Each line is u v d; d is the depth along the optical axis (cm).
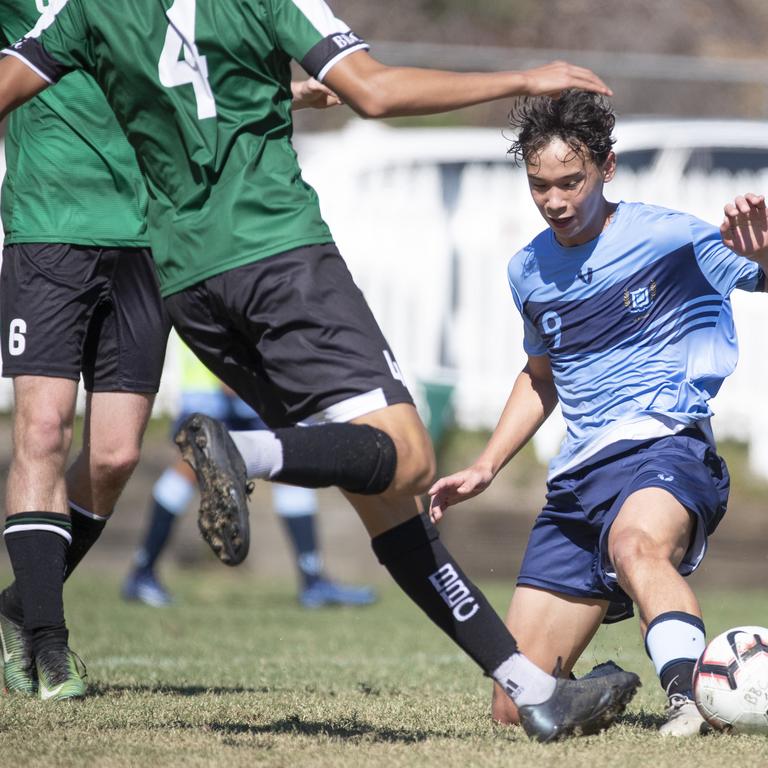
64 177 1666
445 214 5269
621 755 1196
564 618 1570
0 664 1917
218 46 1255
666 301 1530
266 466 1123
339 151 5453
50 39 1332
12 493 1623
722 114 7856
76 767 1125
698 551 1464
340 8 8219
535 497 5025
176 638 2616
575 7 8338
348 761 1156
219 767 1127
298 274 1232
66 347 1650
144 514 4716
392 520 1259
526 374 1653
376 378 1213
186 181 1275
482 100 1255
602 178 1497
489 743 1270
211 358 1310
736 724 1312
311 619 3083
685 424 1516
